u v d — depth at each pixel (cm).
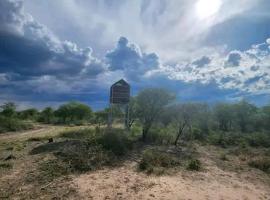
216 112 3778
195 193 872
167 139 2259
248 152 1797
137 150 1677
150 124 2220
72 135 2286
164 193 848
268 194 923
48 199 766
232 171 1245
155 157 1345
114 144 1568
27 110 6906
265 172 1264
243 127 3691
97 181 953
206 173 1165
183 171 1177
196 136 2616
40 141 2014
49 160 1229
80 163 1161
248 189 964
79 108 5850
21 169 1085
